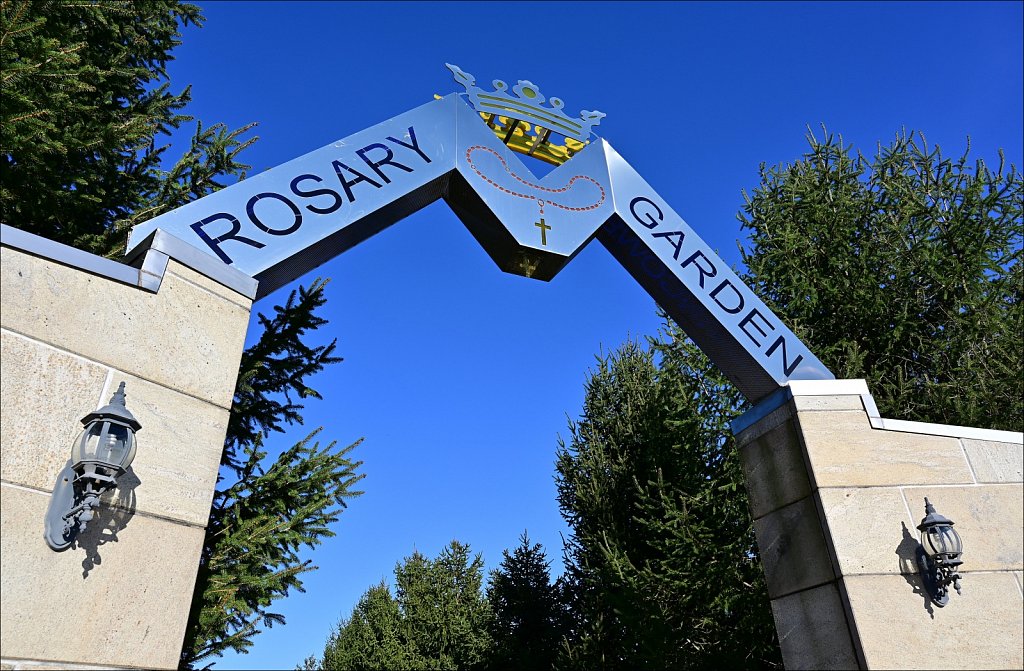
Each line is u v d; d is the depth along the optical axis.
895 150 12.48
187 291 3.90
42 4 6.45
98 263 3.54
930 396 10.76
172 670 3.19
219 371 3.89
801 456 5.22
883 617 4.57
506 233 5.48
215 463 3.69
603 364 18.64
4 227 3.26
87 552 3.07
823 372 5.78
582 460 17.17
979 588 4.74
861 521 4.89
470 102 5.93
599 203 5.98
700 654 12.27
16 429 3.03
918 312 11.65
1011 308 10.74
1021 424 9.91
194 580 3.41
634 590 13.15
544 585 23.50
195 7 9.41
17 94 5.63
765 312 5.95
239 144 8.02
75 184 7.44
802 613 4.98
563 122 6.32
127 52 8.55
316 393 7.50
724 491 13.03
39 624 2.84
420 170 5.28
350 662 33.59
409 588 31.98
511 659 21.92
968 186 11.11
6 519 2.88
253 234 4.39
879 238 12.30
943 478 5.11
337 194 4.83
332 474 6.79
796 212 13.17
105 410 3.09
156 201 7.96
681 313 6.02
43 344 3.23
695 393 13.36
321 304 7.41
